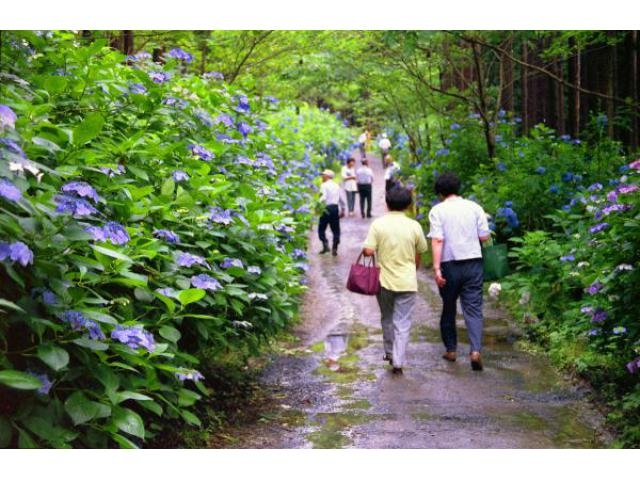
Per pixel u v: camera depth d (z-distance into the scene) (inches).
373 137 1441.9
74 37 236.2
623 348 231.8
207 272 198.1
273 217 235.8
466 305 271.7
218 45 498.6
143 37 416.2
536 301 331.0
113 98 207.2
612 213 229.3
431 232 273.4
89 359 135.0
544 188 414.0
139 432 136.4
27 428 128.4
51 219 127.0
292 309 263.3
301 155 648.4
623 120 432.5
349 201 818.8
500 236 424.8
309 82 638.5
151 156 203.6
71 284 130.2
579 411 218.1
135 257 151.6
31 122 150.9
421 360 281.7
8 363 121.9
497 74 655.1
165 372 163.0
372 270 267.7
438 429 202.5
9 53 182.5
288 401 230.2
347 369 270.8
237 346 215.5
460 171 533.6
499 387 244.8
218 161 264.2
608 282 224.8
